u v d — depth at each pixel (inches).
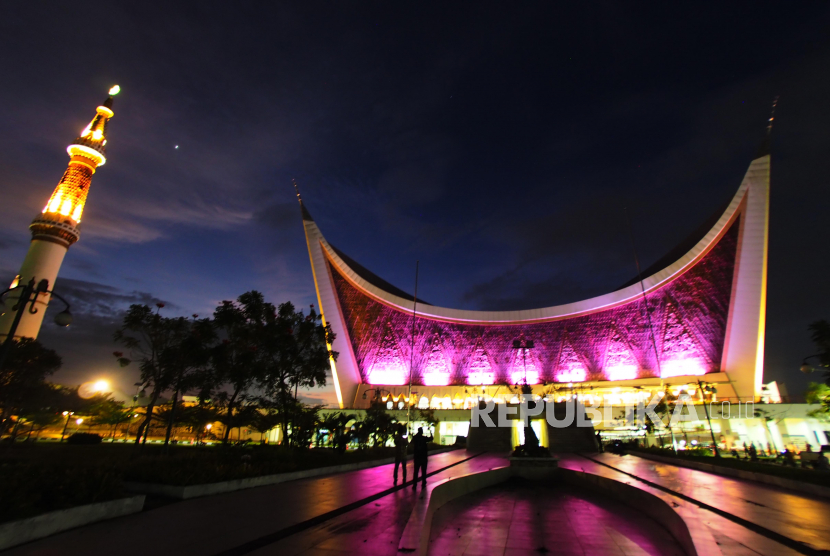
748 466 629.9
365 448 970.7
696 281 1883.6
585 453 1158.3
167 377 702.5
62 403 1316.4
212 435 1643.7
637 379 1987.0
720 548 247.1
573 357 2155.5
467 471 631.8
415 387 2181.3
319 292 2149.4
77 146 1921.8
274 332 776.3
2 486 250.5
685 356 1947.6
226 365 738.2
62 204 1828.2
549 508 438.0
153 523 279.6
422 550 233.9
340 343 2174.0
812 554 236.8
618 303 2065.7
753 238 1710.1
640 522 367.2
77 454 725.9
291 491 422.0
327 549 228.2
